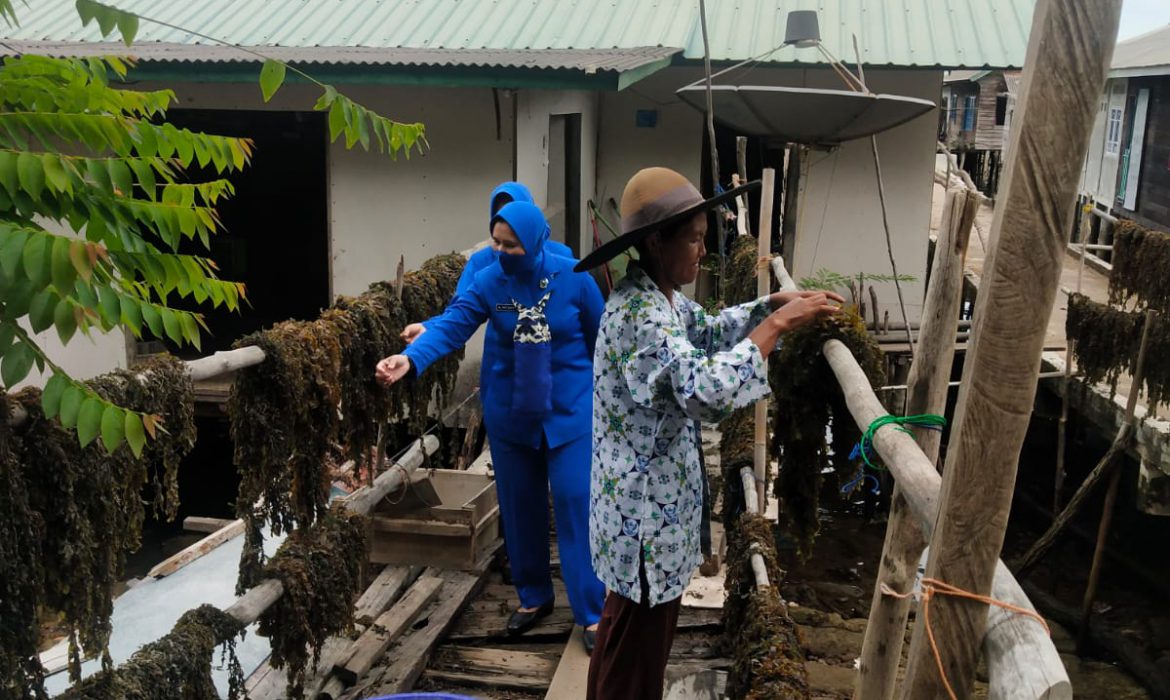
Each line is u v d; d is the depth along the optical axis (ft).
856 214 31.99
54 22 28.71
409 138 9.30
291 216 36.29
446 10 29.60
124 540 8.95
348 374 13.00
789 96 14.56
